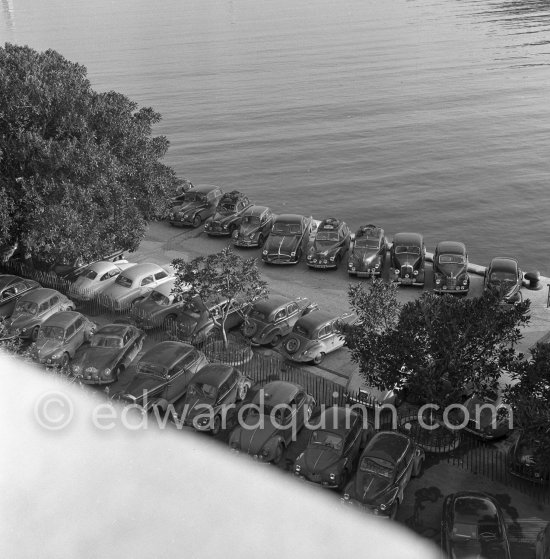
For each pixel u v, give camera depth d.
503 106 92.31
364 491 18.44
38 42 165.38
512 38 139.12
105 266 32.91
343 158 75.31
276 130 86.50
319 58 132.62
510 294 30.81
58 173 31.30
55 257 32.06
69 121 31.95
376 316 24.53
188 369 24.53
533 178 66.69
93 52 148.25
